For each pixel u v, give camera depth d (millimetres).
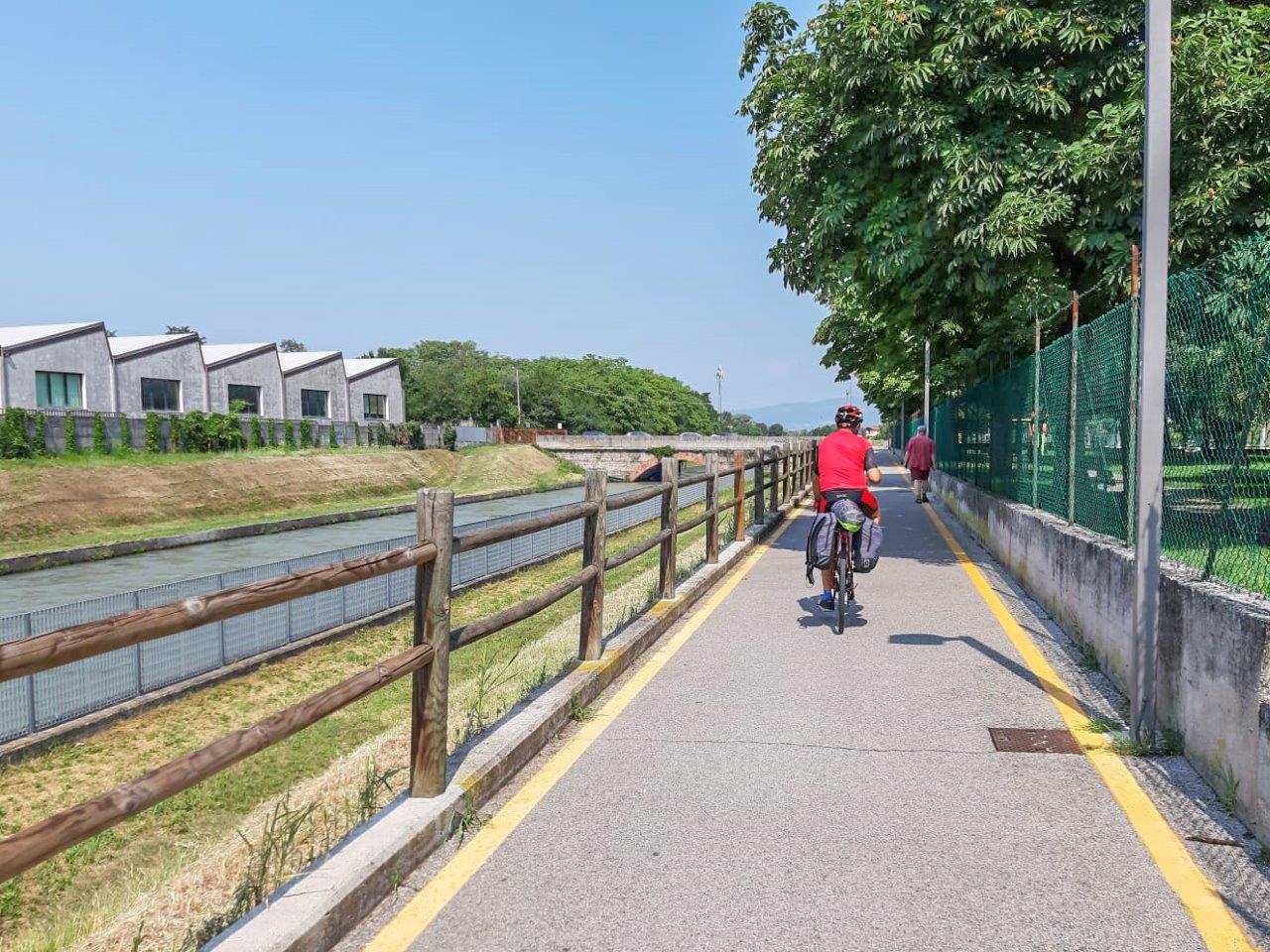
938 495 25312
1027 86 10562
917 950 3172
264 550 35531
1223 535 4832
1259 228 10102
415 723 4223
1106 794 4504
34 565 30500
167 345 53406
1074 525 8648
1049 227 11430
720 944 3223
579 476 80500
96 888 7223
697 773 4914
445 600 4301
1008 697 6195
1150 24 5156
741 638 8164
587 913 3449
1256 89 9758
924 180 11242
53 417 42625
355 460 59875
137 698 13789
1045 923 3338
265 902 3236
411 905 3527
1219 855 3850
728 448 91938
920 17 10812
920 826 4188
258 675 15547
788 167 12320
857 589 10516
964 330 15586
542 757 5188
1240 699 4145
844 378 25234
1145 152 5184
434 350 169500
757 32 13891
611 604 10023
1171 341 5633
